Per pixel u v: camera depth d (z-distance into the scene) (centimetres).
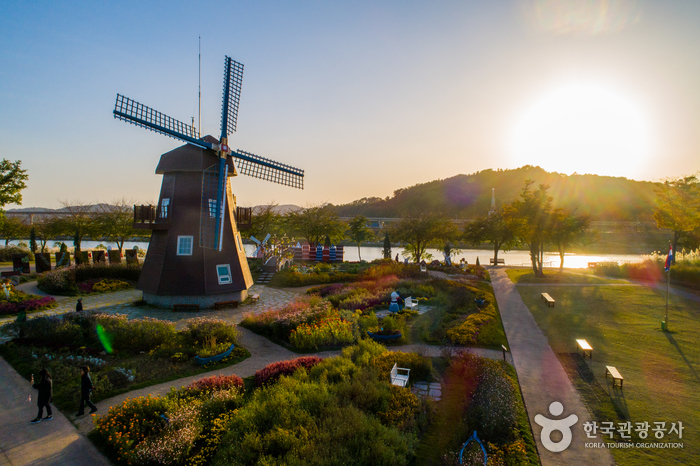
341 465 766
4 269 3697
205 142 2316
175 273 2278
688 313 2169
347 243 10512
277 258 3603
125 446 855
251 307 2384
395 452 827
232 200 2573
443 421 999
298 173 2845
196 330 1628
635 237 10000
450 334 1745
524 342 1702
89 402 1055
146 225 2269
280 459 782
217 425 939
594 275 3816
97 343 1582
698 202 3247
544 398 1156
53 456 869
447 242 5491
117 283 2923
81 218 5441
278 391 1068
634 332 1833
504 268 4728
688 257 3431
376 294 2584
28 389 1203
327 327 1711
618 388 1227
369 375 1202
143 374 1310
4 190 3381
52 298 2398
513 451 862
